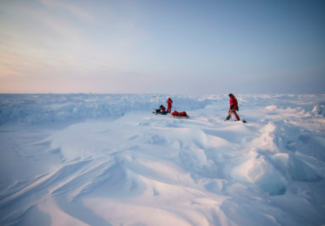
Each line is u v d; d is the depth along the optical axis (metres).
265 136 4.51
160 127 6.91
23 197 2.56
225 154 4.28
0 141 5.61
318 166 3.48
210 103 21.98
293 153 4.02
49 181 2.97
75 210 2.22
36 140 5.74
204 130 6.15
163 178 3.11
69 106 11.06
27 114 9.18
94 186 2.83
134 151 4.38
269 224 1.83
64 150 4.72
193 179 3.03
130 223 1.97
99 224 1.97
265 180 3.04
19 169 3.63
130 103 14.09
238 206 2.10
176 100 20.47
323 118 8.75
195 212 2.02
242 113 12.16
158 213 2.08
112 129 6.71
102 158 3.87
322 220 2.03
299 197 2.54
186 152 4.38
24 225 2.02
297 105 17.77
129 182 3.07
